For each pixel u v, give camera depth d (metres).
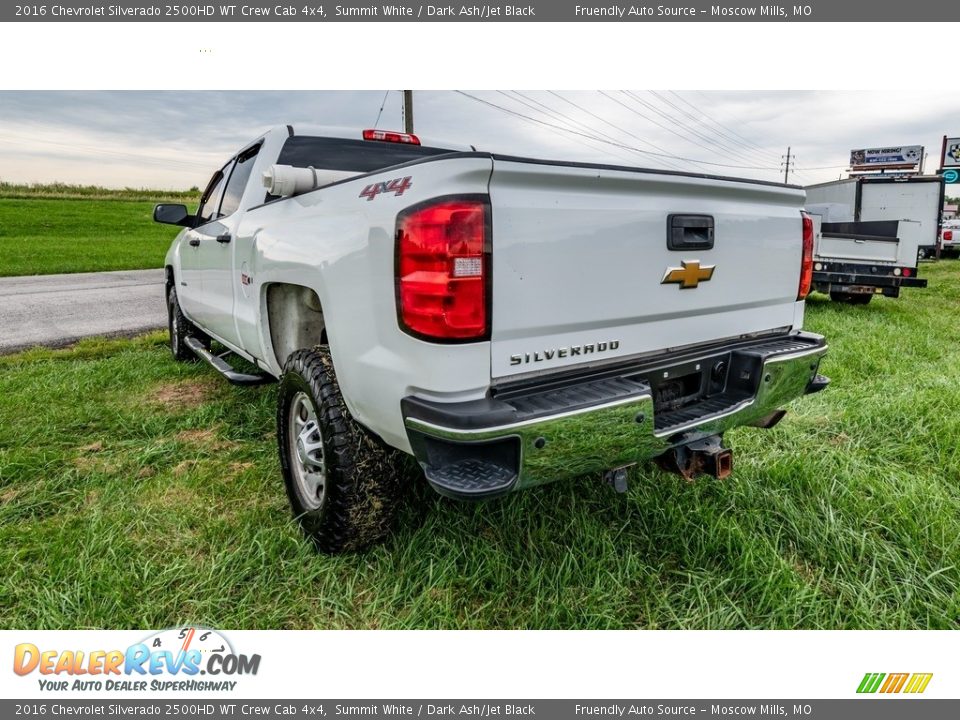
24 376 4.80
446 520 2.57
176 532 2.56
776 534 2.54
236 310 3.38
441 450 1.82
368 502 2.27
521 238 1.84
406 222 1.77
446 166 1.76
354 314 2.00
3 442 3.45
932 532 2.53
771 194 2.58
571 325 1.99
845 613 2.15
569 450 1.85
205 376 4.94
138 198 49.97
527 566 2.37
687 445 2.28
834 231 9.26
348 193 2.17
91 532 2.51
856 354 5.60
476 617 2.16
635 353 2.21
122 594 2.17
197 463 3.23
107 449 3.45
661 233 2.18
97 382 4.66
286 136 3.41
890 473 3.05
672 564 2.41
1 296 10.00
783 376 2.49
